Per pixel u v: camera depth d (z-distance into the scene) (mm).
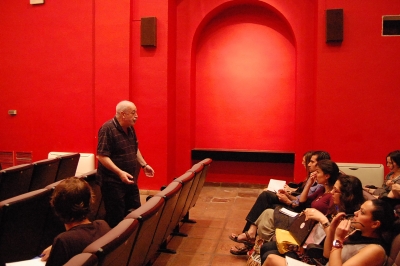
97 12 6070
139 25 6047
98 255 1550
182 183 3119
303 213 2756
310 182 3443
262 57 6566
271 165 6574
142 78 6070
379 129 5426
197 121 6832
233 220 4734
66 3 6223
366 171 5277
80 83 6223
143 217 2086
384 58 5398
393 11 5355
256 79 6602
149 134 6078
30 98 6461
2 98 6586
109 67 6039
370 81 5434
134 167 3582
